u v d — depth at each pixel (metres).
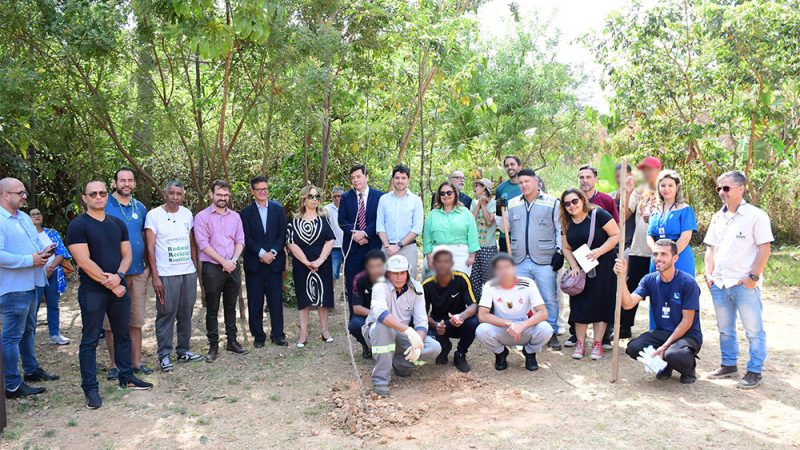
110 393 5.38
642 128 11.73
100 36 6.89
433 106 10.55
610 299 5.91
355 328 6.08
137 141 8.31
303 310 6.71
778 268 10.42
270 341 7.00
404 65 9.62
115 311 5.30
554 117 17.17
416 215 6.79
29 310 5.56
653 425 4.45
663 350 5.27
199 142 8.49
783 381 5.33
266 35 6.32
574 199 5.88
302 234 6.65
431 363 6.07
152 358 6.44
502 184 7.66
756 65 9.95
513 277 5.62
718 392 5.10
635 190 6.63
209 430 4.58
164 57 7.96
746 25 9.92
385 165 9.97
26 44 7.36
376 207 6.99
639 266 6.54
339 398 5.07
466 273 6.55
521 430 4.43
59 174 11.41
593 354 6.08
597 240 5.89
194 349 6.78
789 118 11.53
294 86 7.41
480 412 4.79
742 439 4.20
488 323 5.67
